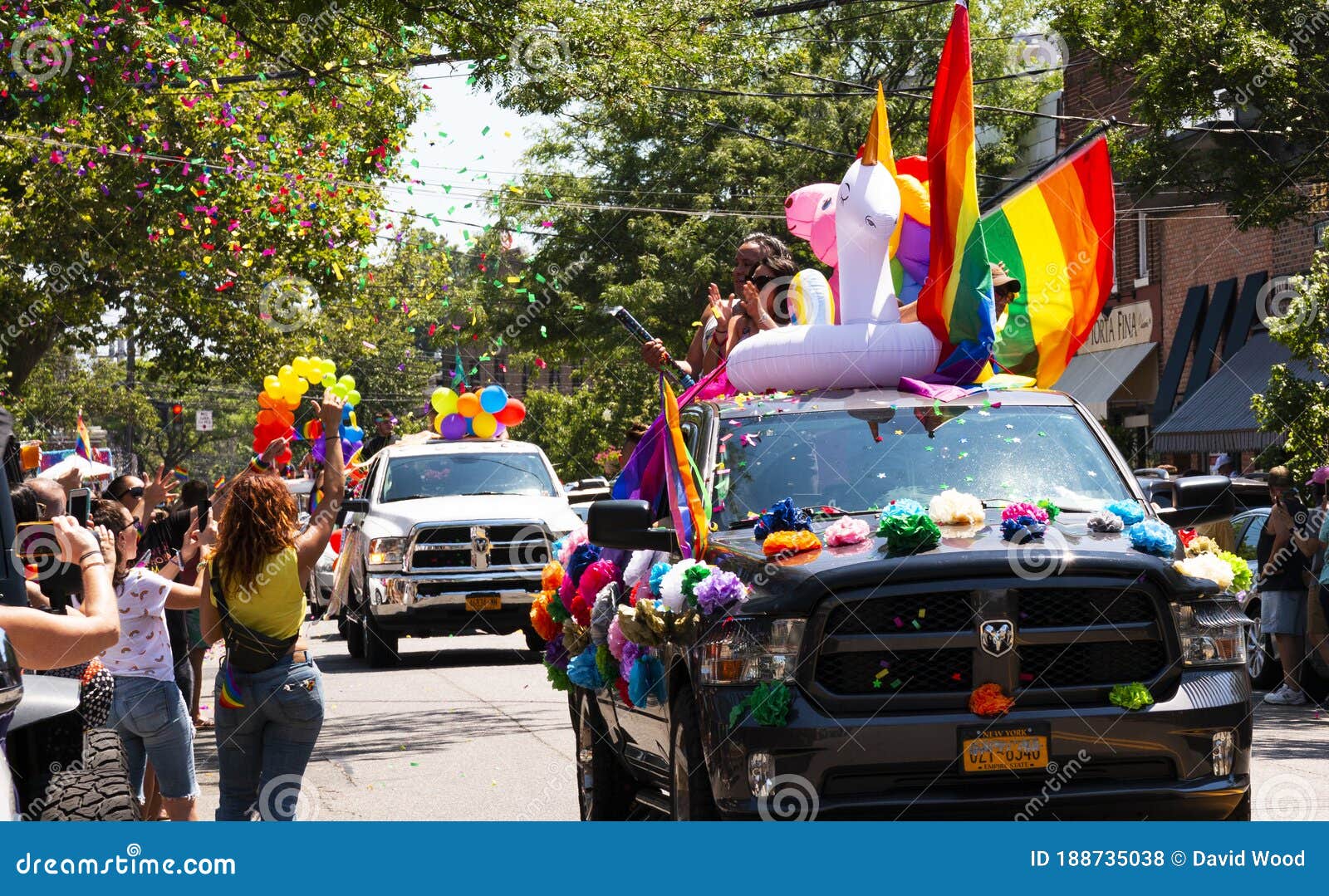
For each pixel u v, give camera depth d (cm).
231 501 1329
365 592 3597
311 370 2017
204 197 3856
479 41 2875
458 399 3616
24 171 4031
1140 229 6600
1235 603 1227
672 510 1359
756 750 1140
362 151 4006
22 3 2909
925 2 6134
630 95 3053
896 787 1144
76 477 1484
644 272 6969
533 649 3812
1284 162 3859
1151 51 3784
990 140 7106
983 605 1152
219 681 1338
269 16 2958
